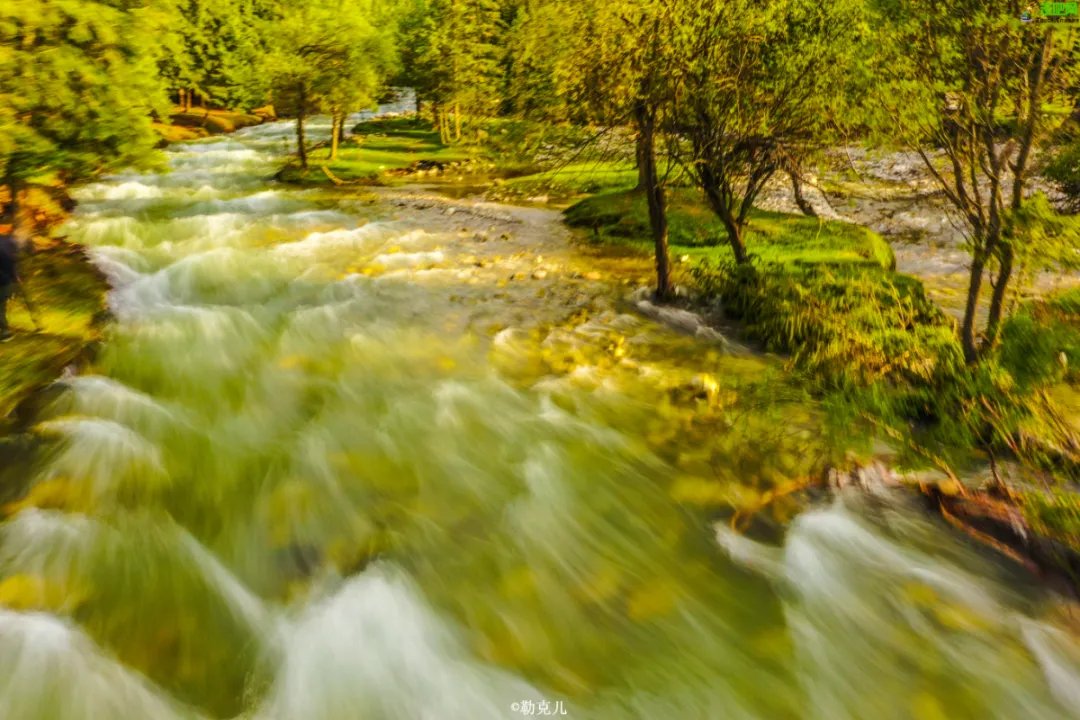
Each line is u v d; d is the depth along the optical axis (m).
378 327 12.43
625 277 15.73
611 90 10.88
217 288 14.59
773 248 16.44
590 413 9.29
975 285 8.87
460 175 33.88
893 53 8.86
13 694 4.83
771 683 5.24
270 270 16.00
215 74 57.19
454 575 6.26
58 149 11.80
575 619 5.81
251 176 32.12
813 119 11.65
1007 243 7.97
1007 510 6.71
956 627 5.71
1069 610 5.82
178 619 5.61
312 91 32.06
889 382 9.44
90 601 5.71
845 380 8.77
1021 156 7.78
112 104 12.16
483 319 12.95
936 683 5.23
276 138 47.16
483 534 6.82
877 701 5.10
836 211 23.22
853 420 8.11
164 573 6.09
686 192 20.41
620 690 5.18
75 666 5.08
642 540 6.77
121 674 5.07
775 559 6.48
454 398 9.68
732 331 12.40
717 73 11.22
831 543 6.66
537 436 8.67
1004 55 7.70
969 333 9.00
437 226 21.59
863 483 7.45
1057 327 8.52
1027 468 7.38
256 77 34.44
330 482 7.59
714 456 8.20
